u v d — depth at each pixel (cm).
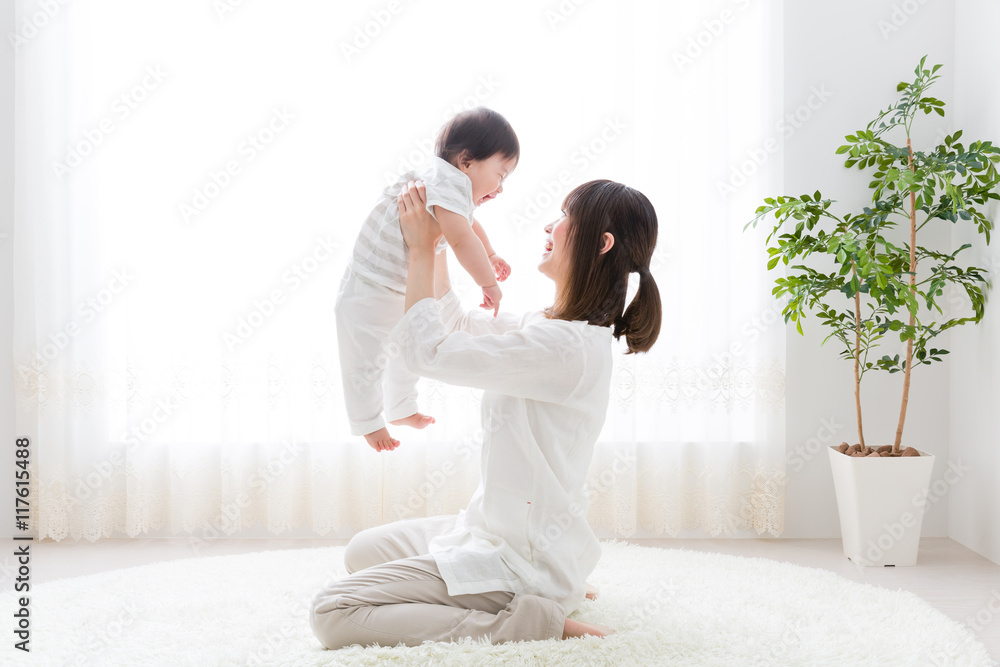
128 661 155
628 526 271
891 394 280
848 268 234
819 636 169
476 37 274
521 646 143
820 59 279
